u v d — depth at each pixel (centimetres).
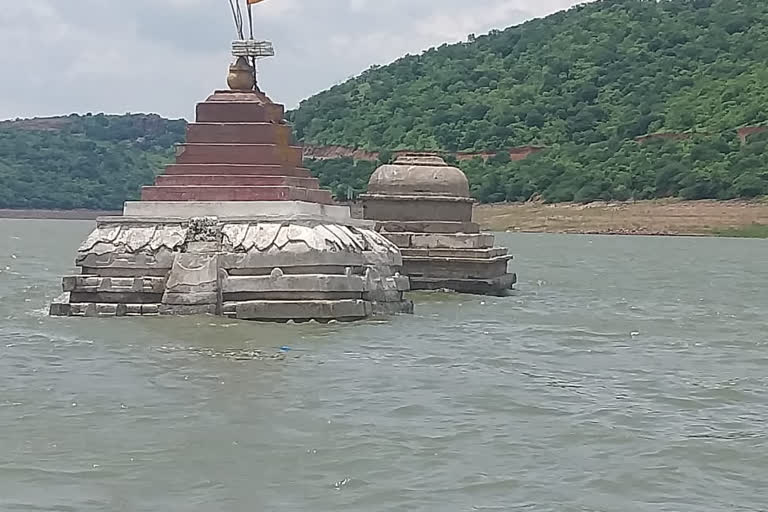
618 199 13312
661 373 2788
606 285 5969
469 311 4166
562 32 18212
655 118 14375
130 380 2438
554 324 3862
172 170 3716
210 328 3219
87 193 18188
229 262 3459
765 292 5631
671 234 12312
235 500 1603
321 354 2836
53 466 1764
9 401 2222
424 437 1980
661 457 1891
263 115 3772
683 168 13050
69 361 2688
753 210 12244
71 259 8062
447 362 2820
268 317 3400
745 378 2731
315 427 2031
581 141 14725
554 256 9000
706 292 5594
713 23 17075
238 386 2377
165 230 3544
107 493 1631
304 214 3575
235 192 3634
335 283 3469
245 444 1902
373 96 17775
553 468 1806
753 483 1753
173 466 1769
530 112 15450
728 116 13675
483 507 1592
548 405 2291
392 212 4931
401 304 3903
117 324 3309
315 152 16400
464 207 4959
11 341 3002
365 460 1819
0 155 18500
